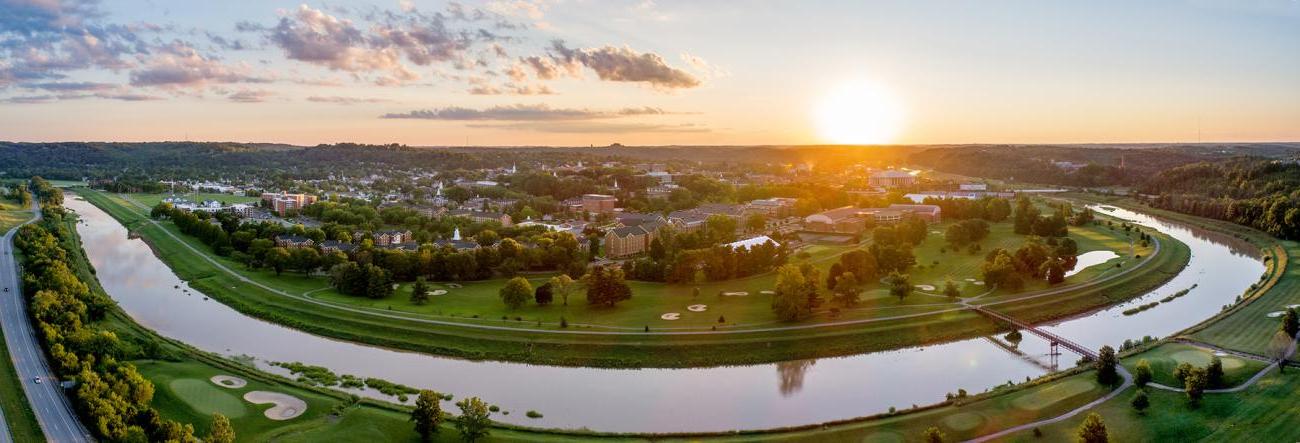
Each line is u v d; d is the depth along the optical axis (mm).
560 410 180500
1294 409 160625
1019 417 165125
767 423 172250
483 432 157500
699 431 167375
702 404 184625
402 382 199500
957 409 171500
